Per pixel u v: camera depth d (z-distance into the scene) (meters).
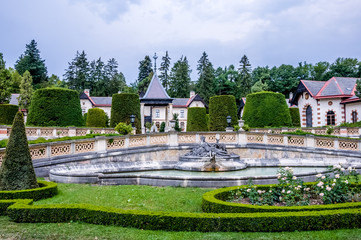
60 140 17.09
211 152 18.11
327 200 8.39
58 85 80.94
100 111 34.62
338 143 20.45
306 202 8.27
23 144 9.95
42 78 83.62
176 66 93.38
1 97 47.59
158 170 18.34
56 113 26.81
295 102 45.31
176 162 19.67
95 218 7.06
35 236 6.28
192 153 19.30
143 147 19.27
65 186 11.49
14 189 9.52
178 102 69.69
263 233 6.40
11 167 9.66
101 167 16.94
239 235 6.30
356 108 35.78
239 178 11.27
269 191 8.74
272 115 32.41
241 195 8.95
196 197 9.78
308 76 75.62
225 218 6.59
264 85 65.75
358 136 28.20
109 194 10.08
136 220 6.82
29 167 9.97
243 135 21.00
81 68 90.50
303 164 19.56
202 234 6.40
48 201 9.26
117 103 31.42
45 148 15.23
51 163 15.23
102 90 84.88
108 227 6.82
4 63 55.91
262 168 18.86
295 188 8.62
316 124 39.75
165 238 6.18
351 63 65.94
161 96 35.75
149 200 9.48
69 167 15.71
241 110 60.88
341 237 6.11
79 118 28.47
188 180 11.43
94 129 27.69
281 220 6.52
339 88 38.75
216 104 31.91
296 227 6.52
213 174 16.12
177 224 6.66
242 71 79.44
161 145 20.09
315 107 40.03
